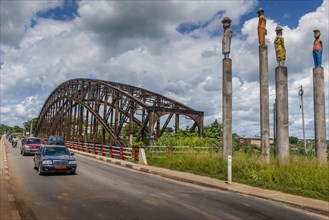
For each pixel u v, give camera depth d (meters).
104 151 34.09
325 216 9.27
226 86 19.19
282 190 12.61
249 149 27.59
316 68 17.42
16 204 9.87
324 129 17.14
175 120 35.28
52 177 16.42
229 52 19.36
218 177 16.11
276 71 18.09
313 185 12.09
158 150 27.11
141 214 8.66
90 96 48.50
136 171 20.75
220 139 34.75
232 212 9.14
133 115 37.41
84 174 17.81
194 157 20.83
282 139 17.52
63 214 8.64
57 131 70.25
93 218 8.25
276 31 18.38
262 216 8.84
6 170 18.62
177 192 12.32
